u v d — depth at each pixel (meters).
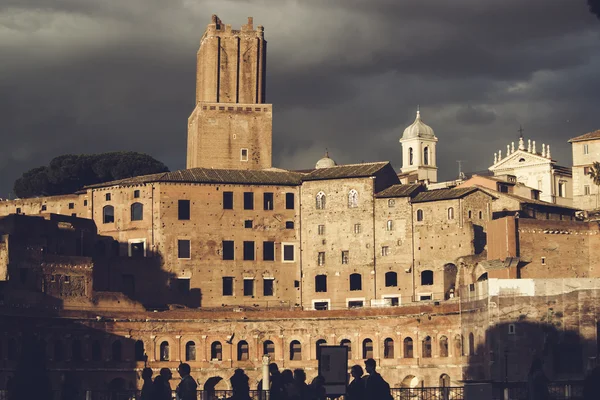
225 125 198.25
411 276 179.75
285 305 184.38
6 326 154.38
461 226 177.12
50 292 164.50
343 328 173.75
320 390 81.62
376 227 183.00
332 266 184.25
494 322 150.25
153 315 171.25
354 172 186.38
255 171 191.25
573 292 149.62
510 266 161.88
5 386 152.00
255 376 172.50
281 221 186.50
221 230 183.88
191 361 171.88
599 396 75.12
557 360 148.50
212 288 182.12
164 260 180.88
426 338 168.38
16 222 167.25
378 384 75.12
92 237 183.88
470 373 156.88
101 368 166.38
